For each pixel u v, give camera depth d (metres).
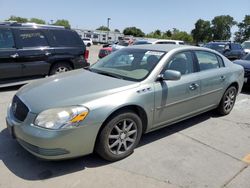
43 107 3.12
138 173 3.35
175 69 4.24
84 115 3.11
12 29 6.89
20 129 3.17
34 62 7.25
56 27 7.85
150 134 4.52
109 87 3.52
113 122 3.39
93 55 22.81
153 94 3.79
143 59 4.25
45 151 3.03
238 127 5.07
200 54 4.82
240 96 7.71
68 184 3.07
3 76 6.77
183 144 4.22
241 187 3.18
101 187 3.05
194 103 4.60
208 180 3.29
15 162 3.45
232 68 5.51
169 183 3.18
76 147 3.15
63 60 7.88
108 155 3.47
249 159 3.85
